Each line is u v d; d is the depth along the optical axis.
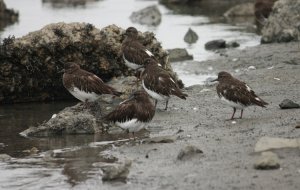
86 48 20.72
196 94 19.47
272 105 17.19
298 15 28.77
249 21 37.31
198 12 41.09
